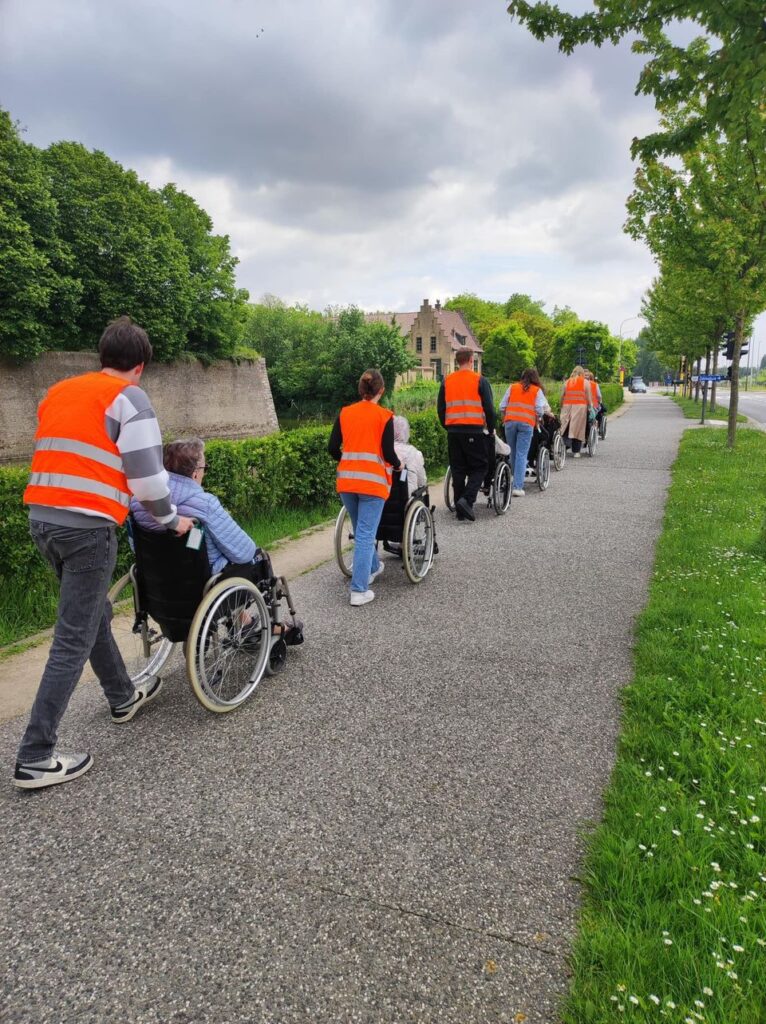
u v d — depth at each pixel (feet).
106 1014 5.75
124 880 7.34
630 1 15.90
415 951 6.32
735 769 8.73
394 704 11.26
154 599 11.09
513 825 8.11
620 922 6.48
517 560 20.12
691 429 65.36
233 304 133.08
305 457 28.35
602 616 15.23
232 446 24.49
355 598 16.29
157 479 9.21
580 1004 5.58
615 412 103.86
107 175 103.76
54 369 97.30
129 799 8.80
